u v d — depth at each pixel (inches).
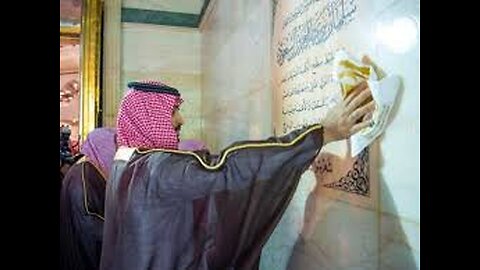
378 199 22.5
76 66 97.3
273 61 43.6
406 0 19.5
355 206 25.6
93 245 44.9
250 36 53.3
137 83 35.6
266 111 46.4
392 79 19.9
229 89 68.5
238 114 61.0
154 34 110.3
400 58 20.1
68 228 44.6
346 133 23.9
